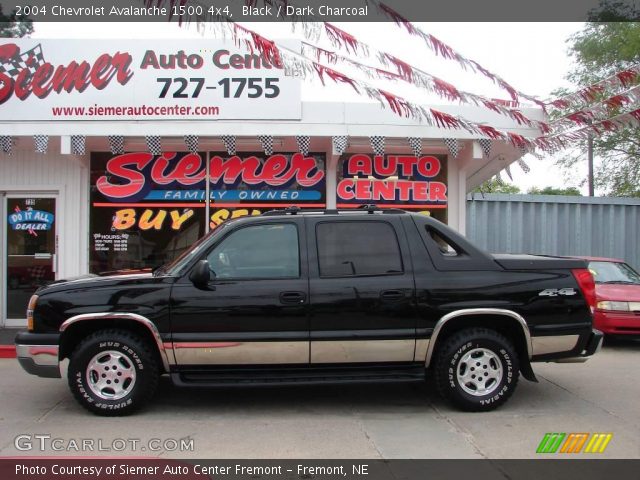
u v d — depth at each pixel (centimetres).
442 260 537
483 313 524
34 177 952
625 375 700
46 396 595
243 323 512
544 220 1525
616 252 1560
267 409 553
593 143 1602
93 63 866
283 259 530
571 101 844
